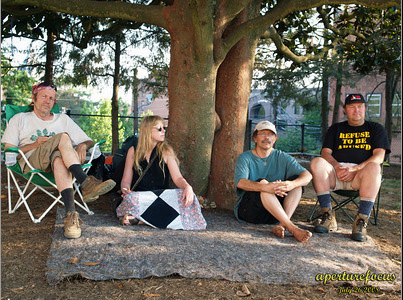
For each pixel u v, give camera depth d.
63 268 2.74
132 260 2.88
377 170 3.75
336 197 6.07
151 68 9.99
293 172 3.92
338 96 11.05
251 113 23.36
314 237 3.63
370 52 7.71
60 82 9.72
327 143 4.32
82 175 3.46
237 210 4.12
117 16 4.58
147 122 3.94
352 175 3.92
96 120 21.23
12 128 4.02
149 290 2.54
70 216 3.33
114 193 4.19
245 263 2.91
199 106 4.67
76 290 2.53
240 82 4.98
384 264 3.03
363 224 3.62
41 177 3.87
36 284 2.60
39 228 3.71
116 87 9.84
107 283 2.62
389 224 4.40
